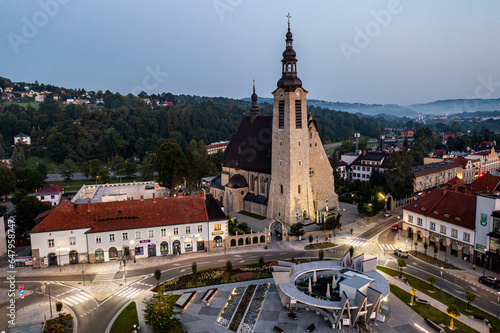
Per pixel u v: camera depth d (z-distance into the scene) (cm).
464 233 7750
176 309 5900
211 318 5641
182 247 8506
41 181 16638
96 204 8319
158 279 6662
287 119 10006
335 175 15175
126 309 5947
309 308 5812
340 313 5212
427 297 6150
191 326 5409
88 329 5394
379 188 11775
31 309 5984
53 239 7756
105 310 5941
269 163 11156
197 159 18900
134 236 8156
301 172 10381
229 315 5709
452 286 6562
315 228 10169
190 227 8494
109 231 7981
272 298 6212
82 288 6756
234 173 12494
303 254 8369
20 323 5528
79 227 7844
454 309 5150
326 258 8075
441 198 8794
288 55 9950
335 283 6116
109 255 8056
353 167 17562
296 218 10281
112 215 8219
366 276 5994
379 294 5216
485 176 10950
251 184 11938
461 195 8419
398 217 11144
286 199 10225
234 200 11906
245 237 8988
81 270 7581
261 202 11269
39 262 7731
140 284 6900
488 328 5188
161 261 8038
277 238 9550
